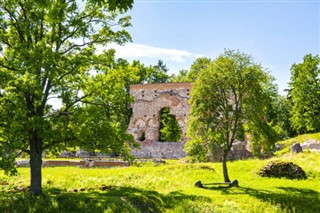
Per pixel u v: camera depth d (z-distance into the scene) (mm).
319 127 48625
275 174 24688
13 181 22938
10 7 16938
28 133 16562
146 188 21359
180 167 27953
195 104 22844
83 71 19312
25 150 17766
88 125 17609
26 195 16719
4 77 15414
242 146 36125
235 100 22609
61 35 18328
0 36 17328
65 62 16891
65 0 16562
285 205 16938
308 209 16438
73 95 18859
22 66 15531
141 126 49250
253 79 22203
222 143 23016
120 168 29109
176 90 49281
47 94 18125
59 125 17453
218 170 27875
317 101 49875
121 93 19328
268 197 18156
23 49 15688
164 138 60375
